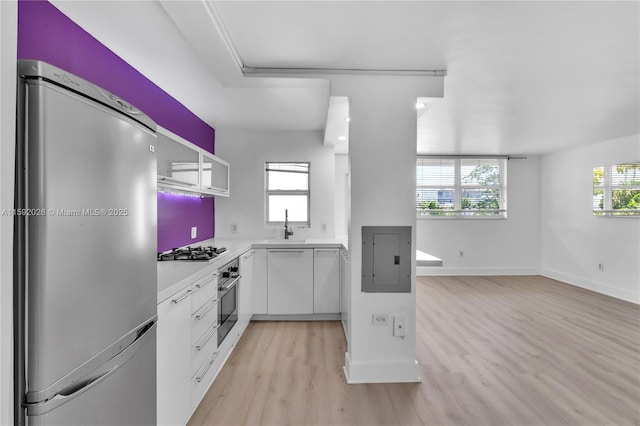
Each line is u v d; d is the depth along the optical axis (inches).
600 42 82.6
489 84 109.1
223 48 80.7
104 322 42.3
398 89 98.8
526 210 250.2
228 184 161.8
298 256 148.9
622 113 140.8
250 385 94.3
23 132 33.2
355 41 82.8
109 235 43.3
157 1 64.4
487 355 114.3
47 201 33.9
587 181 209.5
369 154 98.3
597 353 115.7
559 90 114.3
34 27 61.7
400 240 98.6
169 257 100.4
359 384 95.3
